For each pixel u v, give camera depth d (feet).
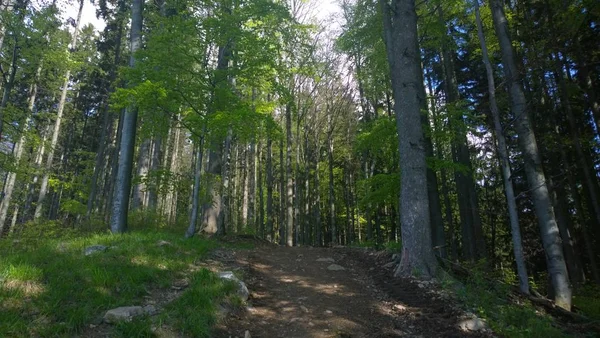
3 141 52.34
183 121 33.91
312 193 95.96
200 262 25.00
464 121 36.58
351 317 19.47
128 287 17.57
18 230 35.14
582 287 40.27
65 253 22.16
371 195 35.83
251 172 80.64
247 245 36.99
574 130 41.34
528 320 19.39
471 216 49.42
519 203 62.03
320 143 82.43
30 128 53.11
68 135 99.60
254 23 35.94
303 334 17.01
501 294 23.71
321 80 67.00
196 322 15.25
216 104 32.71
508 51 32.60
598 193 49.39
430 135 34.06
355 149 39.40
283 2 56.39
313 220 96.17
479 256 45.65
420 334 17.78
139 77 31.40
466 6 37.91
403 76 28.55
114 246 24.49
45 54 45.50
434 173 35.14
